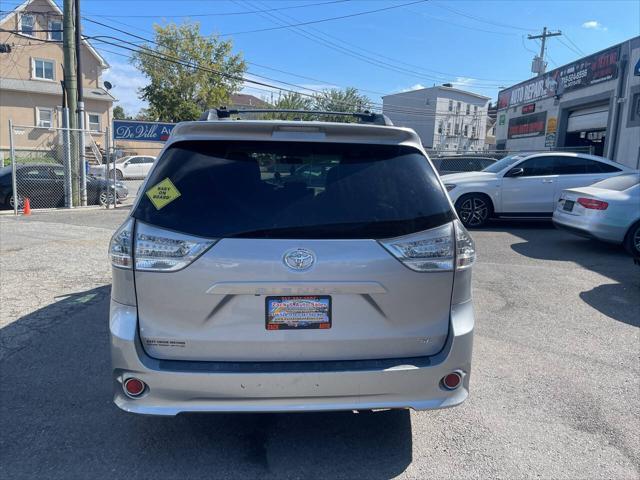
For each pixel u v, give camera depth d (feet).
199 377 8.78
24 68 118.21
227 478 9.58
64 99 54.60
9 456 10.12
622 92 58.95
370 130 9.63
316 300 9.02
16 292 21.25
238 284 8.82
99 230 37.47
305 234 9.00
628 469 9.94
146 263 8.86
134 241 8.95
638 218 27.81
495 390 13.17
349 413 12.01
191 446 10.58
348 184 9.41
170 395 8.88
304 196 9.23
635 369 14.51
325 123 9.70
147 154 141.59
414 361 9.34
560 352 15.66
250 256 8.80
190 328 8.93
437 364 9.30
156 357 9.05
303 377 8.90
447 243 9.44
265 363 9.06
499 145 98.78
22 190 51.37
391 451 10.50
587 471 9.87
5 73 116.37
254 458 10.22
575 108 70.90
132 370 8.91
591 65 65.36
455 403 9.52
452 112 229.66
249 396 8.89
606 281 23.59
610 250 30.60
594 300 20.76
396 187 9.51
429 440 10.90
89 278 23.61
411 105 233.55
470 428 11.38
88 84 127.34
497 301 20.62
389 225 9.20
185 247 8.80
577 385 13.50
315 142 9.58
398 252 9.14
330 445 10.70
